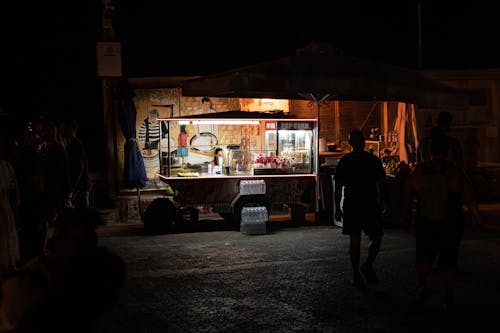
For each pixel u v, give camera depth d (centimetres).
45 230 898
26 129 1249
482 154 1553
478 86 1537
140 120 1388
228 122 1191
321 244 1012
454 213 646
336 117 1508
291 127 1205
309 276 796
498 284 750
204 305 672
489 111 1538
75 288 255
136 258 914
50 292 262
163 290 735
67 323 251
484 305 663
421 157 813
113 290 261
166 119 1155
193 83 1153
